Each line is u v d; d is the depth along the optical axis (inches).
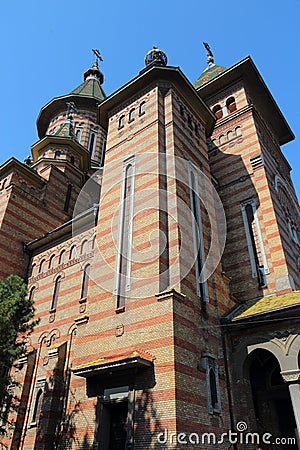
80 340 583.2
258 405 611.5
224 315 628.4
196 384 484.1
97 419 498.0
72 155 1269.7
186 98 861.2
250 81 1068.5
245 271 749.9
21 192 994.7
